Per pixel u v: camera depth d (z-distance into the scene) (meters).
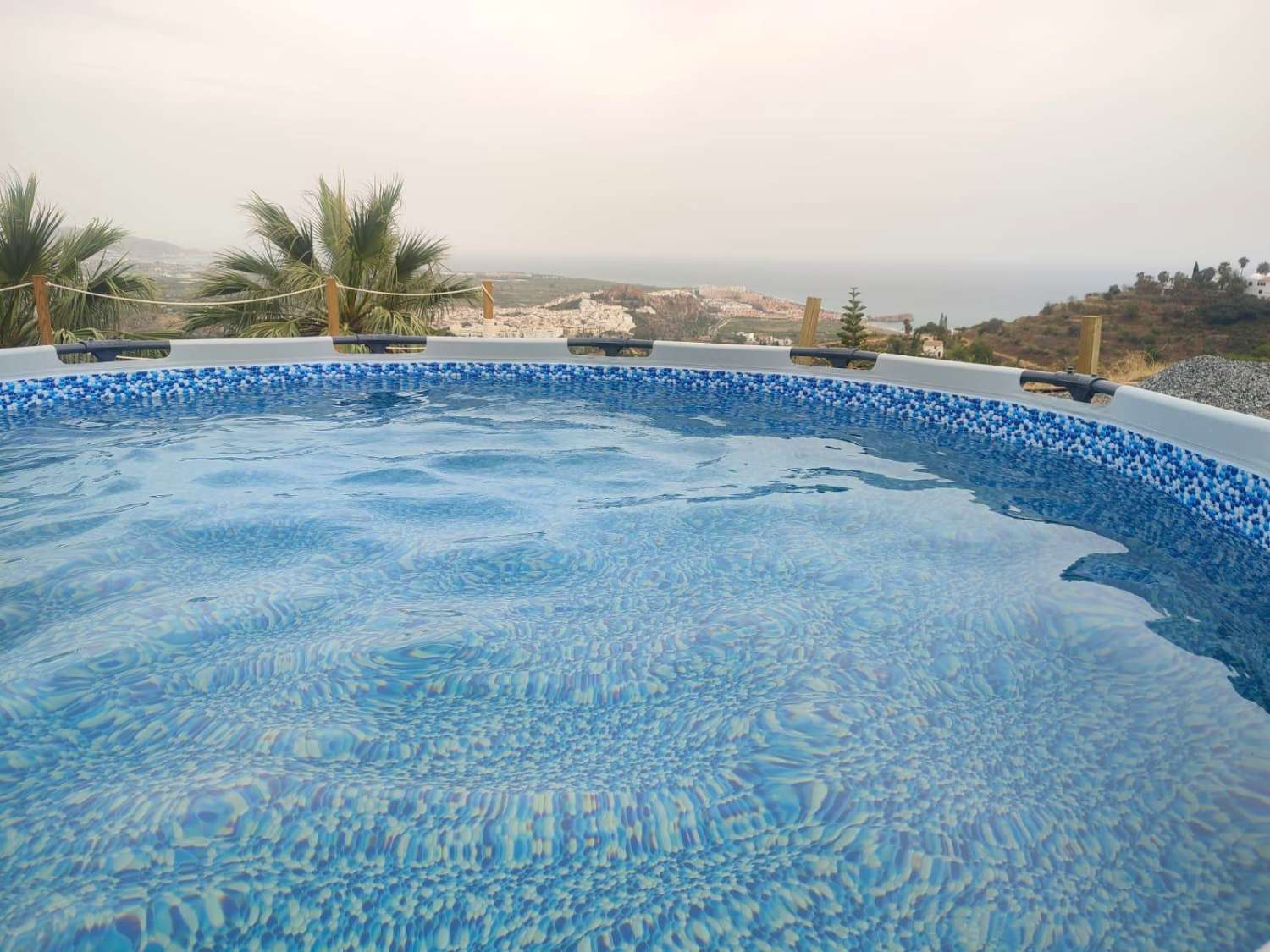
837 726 1.59
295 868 1.21
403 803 1.35
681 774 1.44
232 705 1.65
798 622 2.04
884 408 4.58
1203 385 5.21
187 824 1.30
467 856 1.24
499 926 1.11
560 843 1.27
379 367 5.41
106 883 1.17
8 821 1.31
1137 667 1.82
